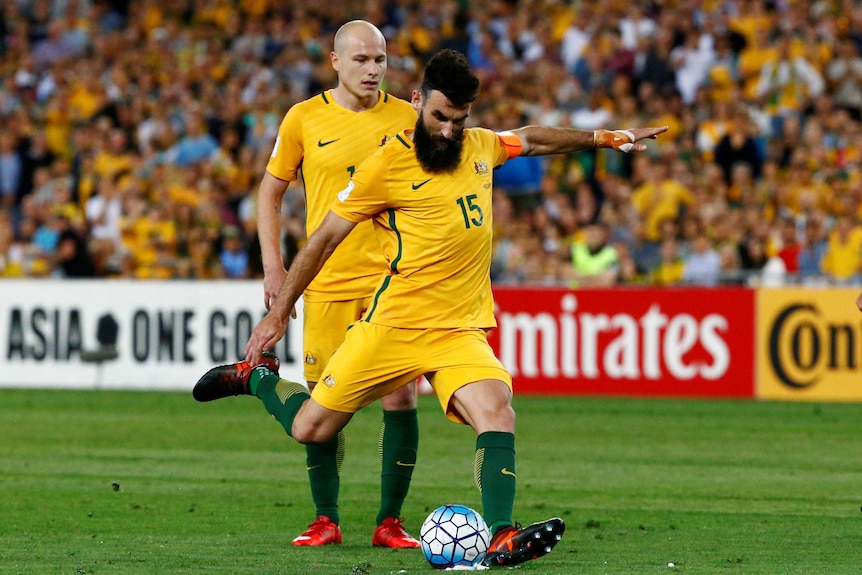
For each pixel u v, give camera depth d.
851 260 56.91
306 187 24.20
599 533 25.56
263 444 40.81
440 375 20.95
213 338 57.09
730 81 71.31
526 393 54.75
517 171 66.94
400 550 23.36
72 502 29.75
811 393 51.75
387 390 21.41
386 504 24.08
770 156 65.12
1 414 48.97
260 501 29.94
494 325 21.45
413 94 20.84
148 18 89.88
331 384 21.30
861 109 69.56
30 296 59.47
